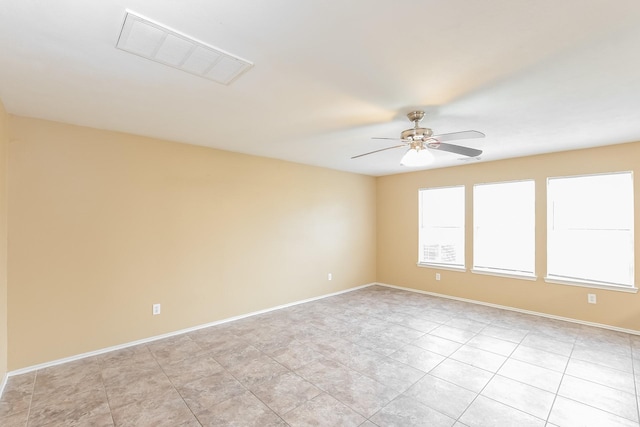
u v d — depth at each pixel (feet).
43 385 8.20
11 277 8.73
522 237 14.80
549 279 13.70
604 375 8.64
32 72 6.43
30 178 9.07
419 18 4.71
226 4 4.34
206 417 6.89
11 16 4.58
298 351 10.30
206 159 12.80
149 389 8.02
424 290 18.31
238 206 13.80
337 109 8.56
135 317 10.91
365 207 20.07
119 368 9.14
